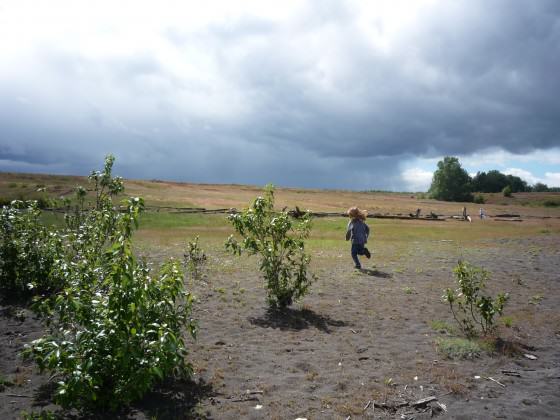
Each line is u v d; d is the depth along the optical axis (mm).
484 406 5250
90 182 10219
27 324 7977
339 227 33812
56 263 6914
